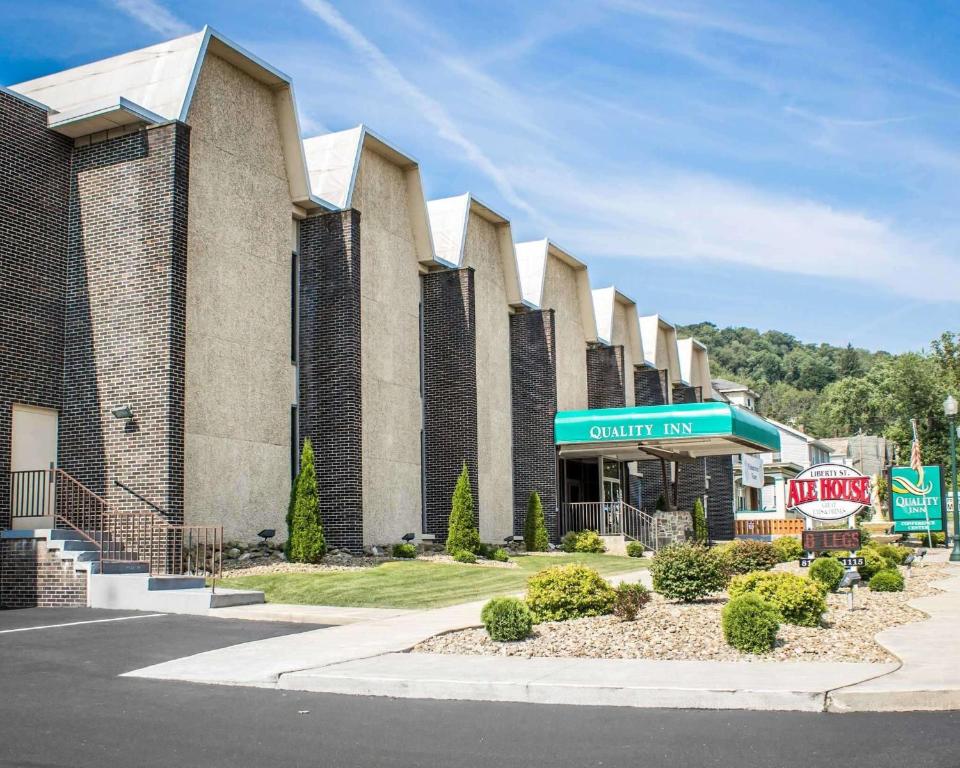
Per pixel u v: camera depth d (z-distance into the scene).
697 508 44.38
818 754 7.29
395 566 22.94
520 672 10.23
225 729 8.28
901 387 92.75
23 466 19.66
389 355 28.17
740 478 66.50
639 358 47.22
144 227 20.20
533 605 13.97
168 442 19.41
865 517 53.69
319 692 9.98
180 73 21.41
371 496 26.59
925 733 7.89
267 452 23.39
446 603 17.53
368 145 27.97
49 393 20.14
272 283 24.08
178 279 19.97
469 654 11.58
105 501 18.80
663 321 51.09
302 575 19.92
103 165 20.81
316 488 22.69
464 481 28.05
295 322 25.20
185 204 20.36
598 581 14.27
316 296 25.11
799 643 11.73
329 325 24.89
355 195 27.17
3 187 19.47
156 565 19.11
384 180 28.73
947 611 15.52
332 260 25.05
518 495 35.75
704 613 13.81
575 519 38.09
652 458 41.84
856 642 11.93
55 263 20.55
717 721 8.43
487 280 35.00
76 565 17.61
